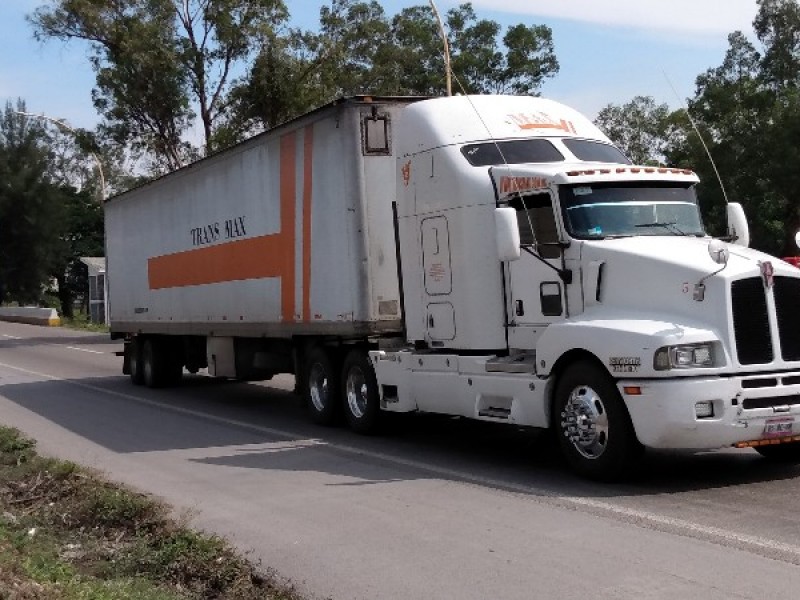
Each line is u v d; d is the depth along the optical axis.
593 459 8.62
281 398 16.84
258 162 14.15
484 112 10.80
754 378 8.05
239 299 14.95
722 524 7.10
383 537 7.20
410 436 11.95
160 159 39.12
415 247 11.01
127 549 7.12
